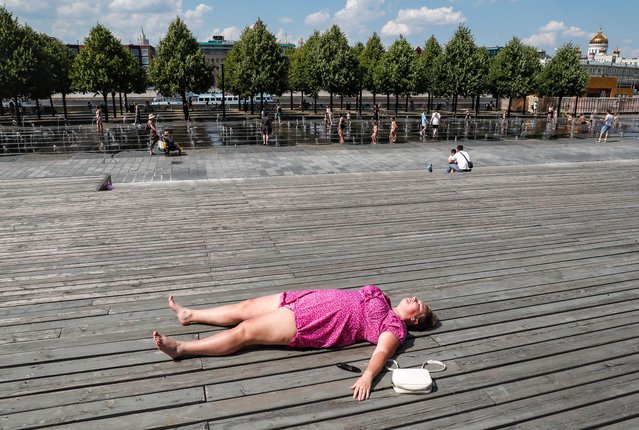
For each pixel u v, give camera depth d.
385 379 3.45
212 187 9.72
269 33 37.97
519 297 4.81
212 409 3.11
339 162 17.38
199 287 4.96
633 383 3.47
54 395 3.22
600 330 4.19
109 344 3.83
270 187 9.80
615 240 6.68
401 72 40.47
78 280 5.11
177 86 35.22
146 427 2.94
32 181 10.01
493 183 10.45
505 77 40.69
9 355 3.66
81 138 23.72
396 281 5.16
